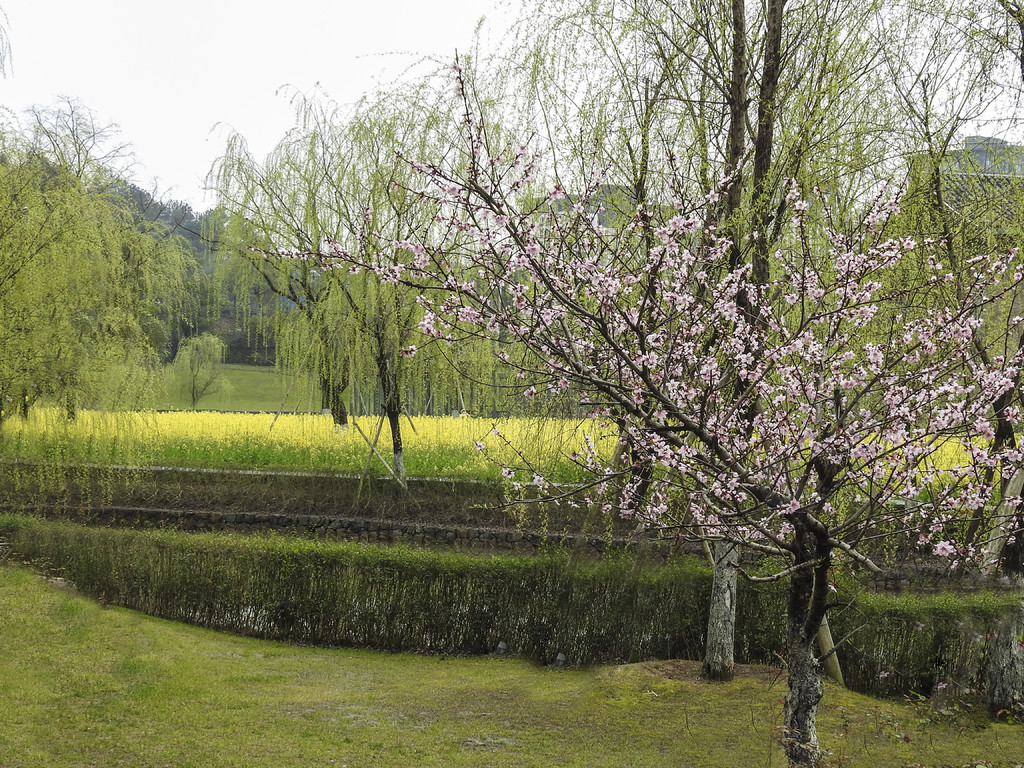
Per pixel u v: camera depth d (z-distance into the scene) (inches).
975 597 401.1
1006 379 209.6
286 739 312.5
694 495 231.6
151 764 281.6
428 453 781.9
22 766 273.0
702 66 403.5
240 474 724.0
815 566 224.8
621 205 375.6
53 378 629.9
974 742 321.1
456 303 218.8
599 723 337.4
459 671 428.5
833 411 237.0
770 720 338.3
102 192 762.2
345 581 484.7
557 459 492.7
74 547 534.3
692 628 443.8
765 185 341.1
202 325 1678.2
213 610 502.9
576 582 456.8
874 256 224.5
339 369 674.2
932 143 396.5
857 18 375.6
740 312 249.0
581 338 247.8
